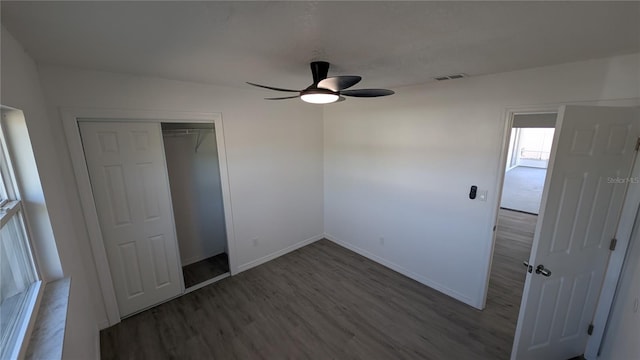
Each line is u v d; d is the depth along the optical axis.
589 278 2.01
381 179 3.53
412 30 1.38
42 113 1.92
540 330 2.01
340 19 1.24
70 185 2.23
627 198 1.87
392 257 3.59
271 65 2.08
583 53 1.76
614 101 1.86
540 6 1.10
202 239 3.98
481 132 2.54
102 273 2.49
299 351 2.30
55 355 1.18
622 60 1.79
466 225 2.79
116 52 1.74
